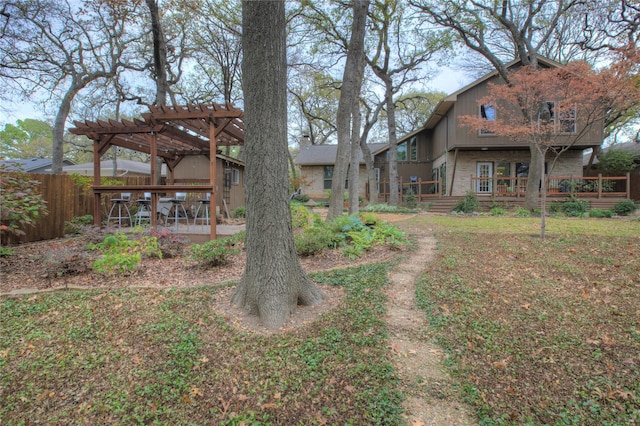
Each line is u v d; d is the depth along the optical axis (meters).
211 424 2.25
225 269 5.52
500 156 16.86
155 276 5.18
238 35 15.23
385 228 7.49
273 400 2.44
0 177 5.68
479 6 13.38
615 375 2.53
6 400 2.47
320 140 34.31
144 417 2.31
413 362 2.84
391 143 17.41
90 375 2.73
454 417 2.24
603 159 16.95
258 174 3.53
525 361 2.76
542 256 5.88
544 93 9.18
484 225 9.91
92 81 15.26
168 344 3.12
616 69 7.62
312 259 6.03
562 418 2.18
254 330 3.34
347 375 2.66
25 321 3.55
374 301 4.01
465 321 3.46
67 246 6.08
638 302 3.74
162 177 13.73
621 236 7.29
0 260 5.88
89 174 18.73
